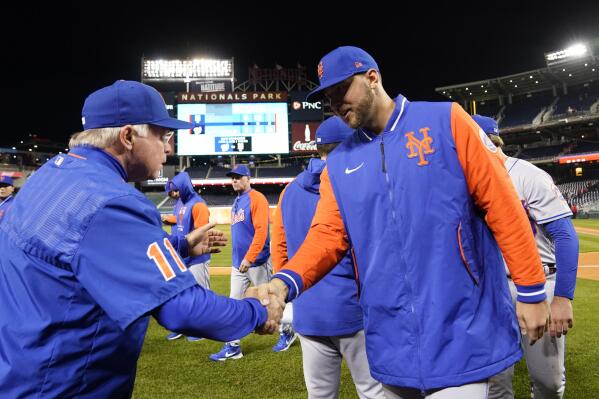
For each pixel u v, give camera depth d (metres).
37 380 1.20
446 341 1.52
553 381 2.52
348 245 1.86
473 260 1.57
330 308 2.38
